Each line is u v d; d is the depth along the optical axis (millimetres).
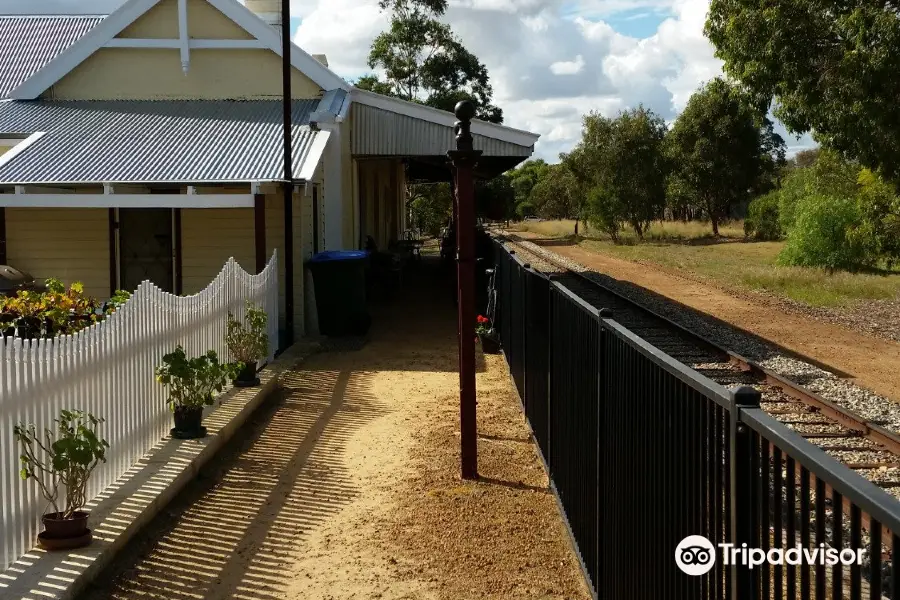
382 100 18594
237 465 7145
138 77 18297
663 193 49094
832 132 17656
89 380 5785
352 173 19188
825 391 9961
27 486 4898
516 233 63844
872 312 17203
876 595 1847
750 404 2430
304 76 18469
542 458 7121
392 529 5715
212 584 4859
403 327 15906
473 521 5855
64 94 18250
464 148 6965
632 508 3820
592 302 18312
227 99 18312
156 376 7043
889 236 23062
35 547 4961
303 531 5680
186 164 13789
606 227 48594
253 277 11016
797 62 17203
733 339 13688
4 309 8633
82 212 15094
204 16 18219
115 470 6234
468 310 6832
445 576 4984
